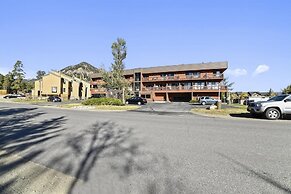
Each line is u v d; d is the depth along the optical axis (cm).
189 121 1231
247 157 537
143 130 908
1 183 391
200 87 5822
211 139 737
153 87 6378
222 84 5675
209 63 5788
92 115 1566
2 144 670
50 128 958
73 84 7062
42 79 6625
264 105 1405
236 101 5338
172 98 6244
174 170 448
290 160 515
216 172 437
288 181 396
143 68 6619
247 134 830
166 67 6306
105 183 388
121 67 3603
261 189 364
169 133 843
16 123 1114
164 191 356
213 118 1435
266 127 1009
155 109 2441
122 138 748
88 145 652
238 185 378
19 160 517
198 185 378
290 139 742
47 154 564
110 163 493
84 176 420
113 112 1953
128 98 3962
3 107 2470
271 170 450
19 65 7862
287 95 1409
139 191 356
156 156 542
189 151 588
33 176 422
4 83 7788
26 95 6856
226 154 561
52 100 4741
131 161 505
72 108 2489
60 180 402
